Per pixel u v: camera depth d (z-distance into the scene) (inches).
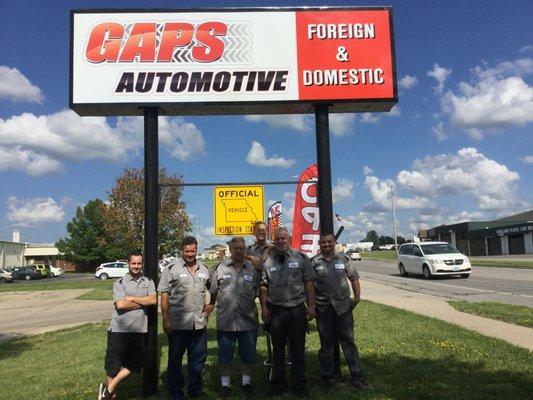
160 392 256.8
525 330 386.9
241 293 240.8
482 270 1236.5
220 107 287.0
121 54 281.4
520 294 693.9
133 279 244.7
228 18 287.1
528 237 2262.6
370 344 345.7
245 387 241.4
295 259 245.4
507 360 290.2
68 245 2878.9
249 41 286.8
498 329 393.4
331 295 253.9
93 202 2888.8
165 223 1371.8
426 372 269.9
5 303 888.9
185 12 285.3
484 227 2773.1
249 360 241.8
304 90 286.5
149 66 281.6
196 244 246.4
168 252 1412.4
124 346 236.7
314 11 290.8
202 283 245.3
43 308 778.2
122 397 251.4
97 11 282.4
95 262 2947.8
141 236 1430.9
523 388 238.4
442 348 326.3
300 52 288.4
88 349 389.1
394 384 253.3
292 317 241.3
